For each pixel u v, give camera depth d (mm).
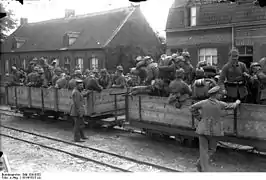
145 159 7812
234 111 6926
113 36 19812
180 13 14352
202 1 13594
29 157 8375
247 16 12273
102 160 7953
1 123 13422
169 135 8977
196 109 6480
